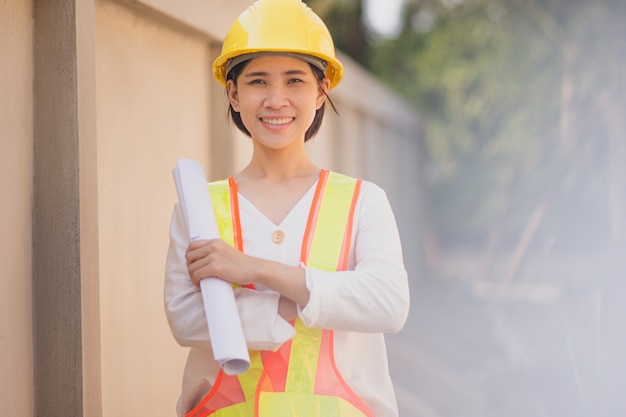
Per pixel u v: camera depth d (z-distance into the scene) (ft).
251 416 6.03
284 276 5.91
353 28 48.26
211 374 6.33
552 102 35.37
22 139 7.61
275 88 6.37
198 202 6.26
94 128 7.93
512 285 17.44
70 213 7.67
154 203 10.82
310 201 6.46
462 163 49.98
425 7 46.32
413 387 20.59
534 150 34.94
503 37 37.42
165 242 11.13
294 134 6.48
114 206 9.73
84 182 7.75
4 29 7.39
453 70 41.68
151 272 10.69
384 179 35.37
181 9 10.94
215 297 5.82
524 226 37.76
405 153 42.11
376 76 49.98
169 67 11.27
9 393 7.39
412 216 43.78
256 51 6.30
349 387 6.14
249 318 5.92
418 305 34.91
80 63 7.72
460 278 43.34
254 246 6.29
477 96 39.58
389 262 6.20
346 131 27.17
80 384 7.67
